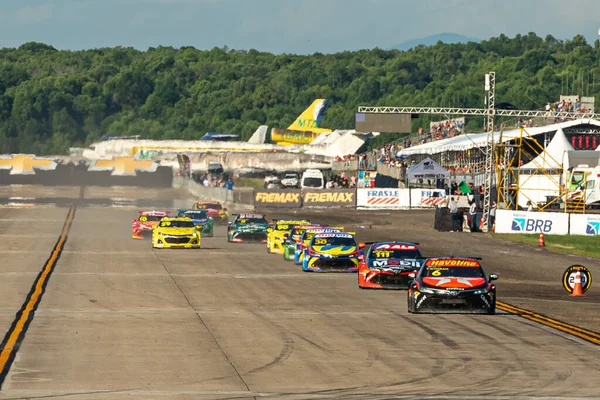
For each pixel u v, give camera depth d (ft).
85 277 340.18
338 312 253.03
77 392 151.23
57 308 255.91
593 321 238.68
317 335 212.84
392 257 315.99
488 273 372.79
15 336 207.31
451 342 203.21
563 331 220.02
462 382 161.27
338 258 365.61
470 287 248.93
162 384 158.20
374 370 171.63
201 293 295.89
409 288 255.50
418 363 178.70
